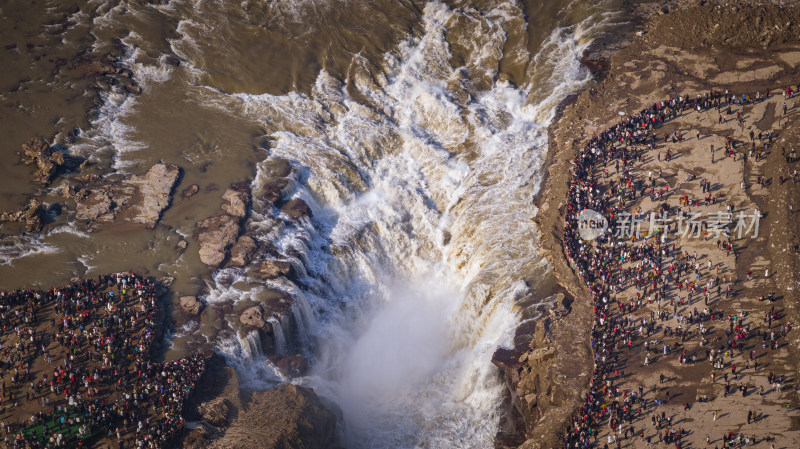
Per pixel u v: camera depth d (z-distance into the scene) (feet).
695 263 352.08
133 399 309.42
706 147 399.44
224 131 429.79
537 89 448.65
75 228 380.17
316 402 325.01
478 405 342.44
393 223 409.28
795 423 294.66
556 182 393.29
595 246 364.99
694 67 439.22
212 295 357.82
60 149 411.75
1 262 362.33
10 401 305.12
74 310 338.95
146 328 335.88
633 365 321.11
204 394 319.06
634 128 411.54
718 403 304.71
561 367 321.73
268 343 347.77
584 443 297.33
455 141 435.94
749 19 446.19
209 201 395.34
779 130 400.47
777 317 328.49
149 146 419.13
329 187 413.18
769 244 355.97
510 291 360.48
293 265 374.43
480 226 394.73
